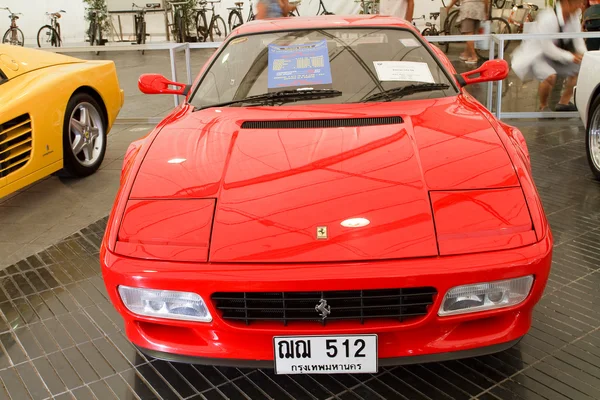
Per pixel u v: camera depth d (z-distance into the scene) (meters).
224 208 2.20
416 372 2.43
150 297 2.10
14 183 4.11
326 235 2.05
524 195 2.21
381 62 3.17
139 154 2.61
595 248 3.40
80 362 2.58
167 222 2.18
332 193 2.21
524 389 2.29
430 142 2.48
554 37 5.80
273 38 3.39
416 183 2.24
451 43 6.05
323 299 2.00
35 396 2.37
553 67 5.89
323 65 3.16
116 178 4.96
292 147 2.50
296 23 3.55
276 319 2.05
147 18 12.78
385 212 2.12
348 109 2.84
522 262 2.02
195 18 12.65
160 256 2.08
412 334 2.12
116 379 2.46
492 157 2.38
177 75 6.57
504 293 2.08
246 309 2.05
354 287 1.97
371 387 2.35
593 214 3.85
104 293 3.16
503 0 8.97
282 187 2.26
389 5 8.71
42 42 12.60
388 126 2.63
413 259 1.99
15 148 4.13
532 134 5.66
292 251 2.02
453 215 2.11
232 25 12.75
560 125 5.93
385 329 2.04
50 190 4.72
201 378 2.45
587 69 4.40
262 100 3.00
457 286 2.00
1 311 3.01
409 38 3.37
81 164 4.91
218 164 2.43
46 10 12.49
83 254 3.61
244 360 2.16
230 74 3.22
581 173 4.60
